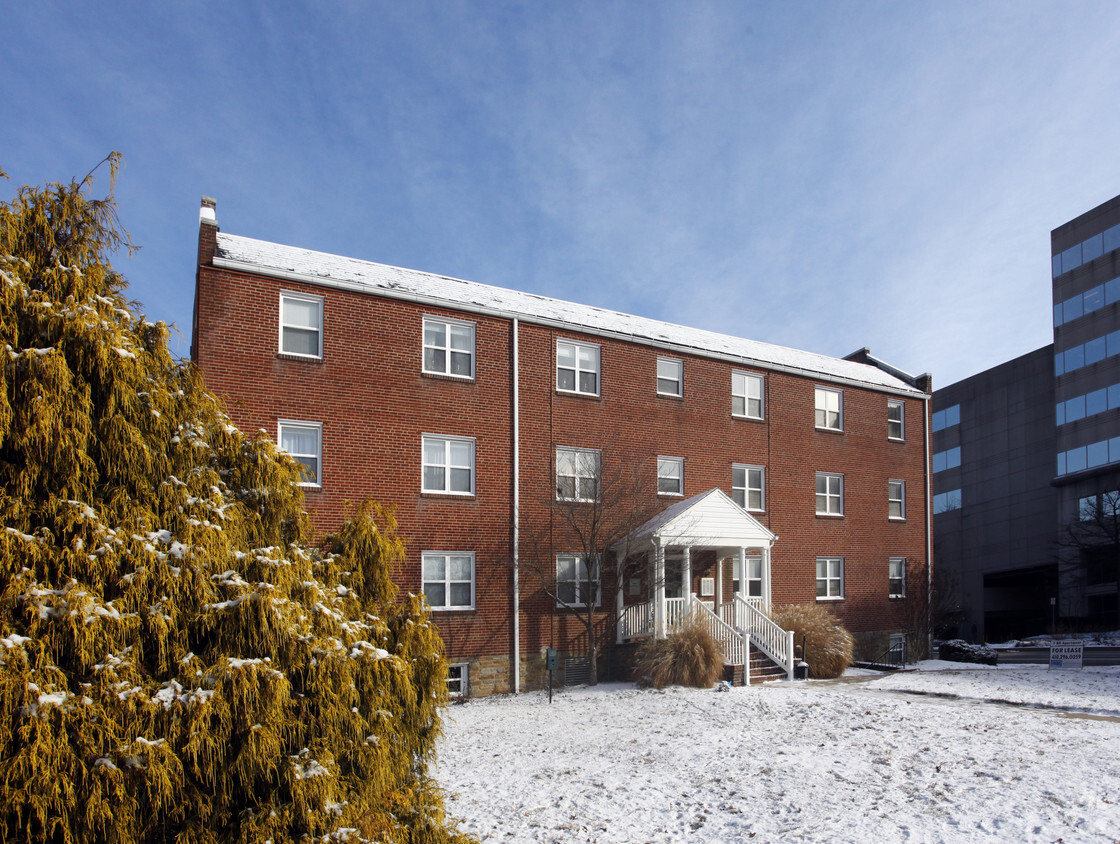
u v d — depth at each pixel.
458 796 9.80
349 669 6.26
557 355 22.25
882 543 28.55
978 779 9.88
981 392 69.19
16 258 5.70
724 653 19.98
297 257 20.16
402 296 19.78
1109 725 13.43
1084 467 56.50
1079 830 7.93
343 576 7.50
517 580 20.33
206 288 17.66
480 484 20.34
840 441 27.95
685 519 21.16
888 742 12.18
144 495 5.88
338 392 18.80
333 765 5.77
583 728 14.09
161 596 5.48
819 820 8.56
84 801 4.69
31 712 4.54
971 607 68.19
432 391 20.02
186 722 5.12
